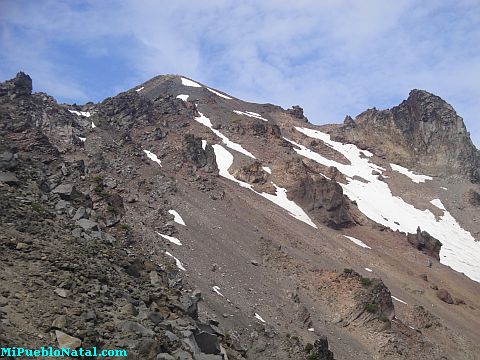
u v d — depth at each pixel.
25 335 21.33
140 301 28.86
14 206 33.34
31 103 107.75
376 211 150.38
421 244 129.62
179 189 98.94
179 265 66.12
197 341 29.11
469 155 197.88
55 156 64.94
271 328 61.41
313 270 86.00
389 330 75.75
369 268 104.25
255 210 106.81
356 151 197.38
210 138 148.12
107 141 108.31
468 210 170.62
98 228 37.41
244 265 78.12
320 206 123.62
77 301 25.36
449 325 91.00
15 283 24.84
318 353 59.12
